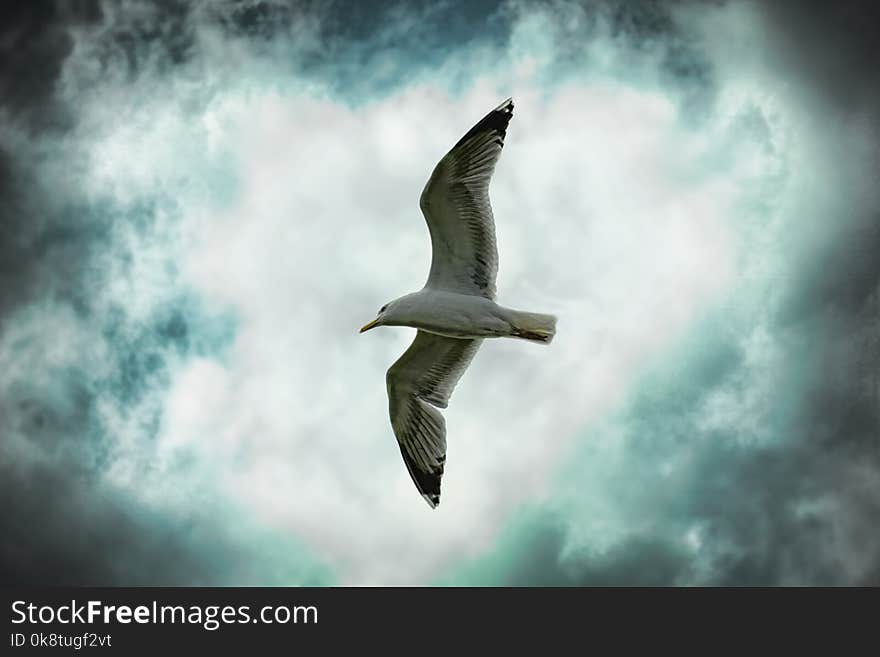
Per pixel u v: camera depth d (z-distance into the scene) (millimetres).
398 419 12594
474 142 10914
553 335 11070
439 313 11094
